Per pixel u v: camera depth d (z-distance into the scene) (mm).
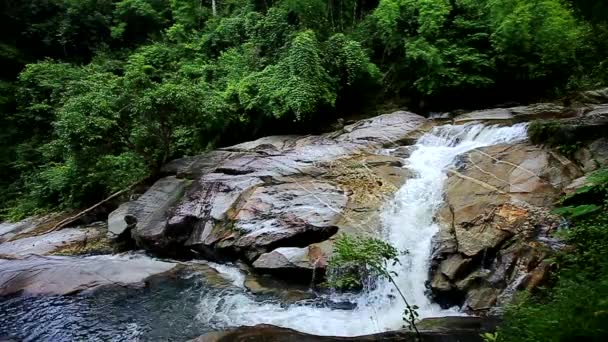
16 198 16656
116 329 6699
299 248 8070
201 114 12672
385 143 11508
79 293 8008
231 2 21641
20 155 17750
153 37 23406
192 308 7316
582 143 8219
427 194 8570
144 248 10625
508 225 7016
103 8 23781
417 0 14398
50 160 16891
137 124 12703
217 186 10633
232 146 13945
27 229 13219
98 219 12984
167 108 12172
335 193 9312
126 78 12734
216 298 7652
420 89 14195
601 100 12312
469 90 14305
